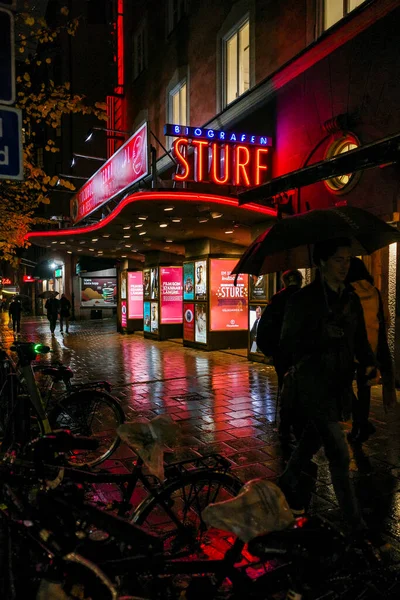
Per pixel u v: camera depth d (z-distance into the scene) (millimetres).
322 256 3023
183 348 14055
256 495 1874
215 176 9750
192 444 5281
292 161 9930
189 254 14102
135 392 8047
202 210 9594
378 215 7824
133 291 19109
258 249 3381
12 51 2762
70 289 30359
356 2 8547
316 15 9281
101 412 6582
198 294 13492
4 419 5195
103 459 4719
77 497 2016
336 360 2975
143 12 18000
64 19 29688
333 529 2062
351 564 2129
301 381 3018
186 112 14867
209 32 13367
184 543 2617
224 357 11922
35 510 1960
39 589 1819
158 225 11641
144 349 14016
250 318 11234
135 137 10469
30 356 4012
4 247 12047
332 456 2969
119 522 1960
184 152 9664
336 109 8703
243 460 4773
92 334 19484
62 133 30438
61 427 5047
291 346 3059
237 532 1793
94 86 29922
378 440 5312
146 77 17812
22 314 40719
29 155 9508
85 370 10352
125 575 1917
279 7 10367
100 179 13281
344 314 2990
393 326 7629
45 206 33469
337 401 2992
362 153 6254
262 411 6684
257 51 11148
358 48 8141
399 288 7523
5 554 2078
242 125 11695
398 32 7379
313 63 9172
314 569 1988
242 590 1970
